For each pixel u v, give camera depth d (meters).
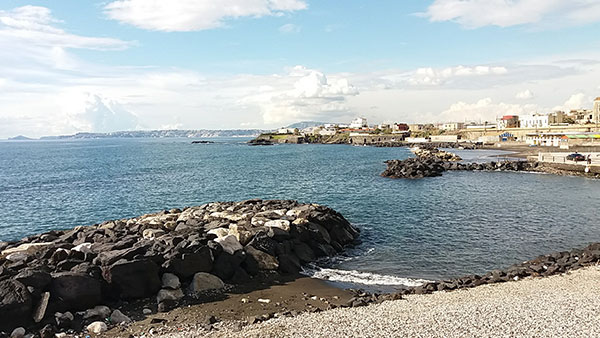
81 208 56.62
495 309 18.61
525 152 142.75
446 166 99.88
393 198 58.50
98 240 27.80
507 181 77.06
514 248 33.16
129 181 84.62
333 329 16.86
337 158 142.38
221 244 26.59
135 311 20.48
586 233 37.47
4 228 46.31
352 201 56.41
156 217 36.91
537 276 24.73
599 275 24.17
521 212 47.25
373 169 101.31
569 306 18.80
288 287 24.62
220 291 23.50
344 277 26.81
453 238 36.31
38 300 18.73
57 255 22.91
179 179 87.25
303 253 30.34
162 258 23.48
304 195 63.12
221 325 18.42
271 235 29.53
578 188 65.94
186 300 22.00
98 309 19.92
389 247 34.03
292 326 17.38
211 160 141.12
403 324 17.17
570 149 133.62
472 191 64.75
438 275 27.27
